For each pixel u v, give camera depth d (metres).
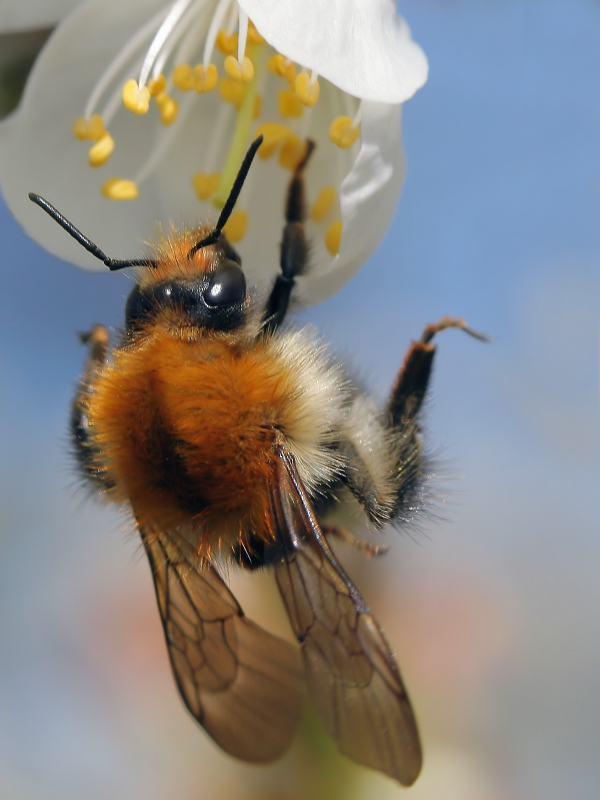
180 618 0.09
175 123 0.10
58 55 0.10
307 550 0.09
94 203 0.10
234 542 0.09
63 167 0.10
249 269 0.10
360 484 0.10
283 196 0.10
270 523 0.09
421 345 0.10
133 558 0.10
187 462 0.09
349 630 0.09
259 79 0.10
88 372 0.10
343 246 0.09
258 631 0.09
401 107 0.09
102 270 0.10
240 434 0.09
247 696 0.09
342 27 0.09
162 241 0.10
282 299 0.10
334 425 0.10
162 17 0.10
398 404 0.10
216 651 0.09
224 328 0.09
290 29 0.09
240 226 0.10
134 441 0.09
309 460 0.09
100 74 0.10
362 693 0.09
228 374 0.09
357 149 0.09
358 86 0.09
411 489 0.10
